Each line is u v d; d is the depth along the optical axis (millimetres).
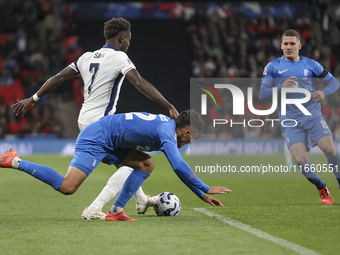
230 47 77750
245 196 26016
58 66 73750
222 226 16484
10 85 71125
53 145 61125
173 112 18484
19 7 78688
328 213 19344
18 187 31141
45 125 66250
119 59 19125
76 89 71062
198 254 12438
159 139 17219
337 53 78500
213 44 78500
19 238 14617
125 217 18109
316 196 25625
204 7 80875
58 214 20109
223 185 31672
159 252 12672
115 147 17781
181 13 80438
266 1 81312
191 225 16734
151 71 79375
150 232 15414
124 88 73188
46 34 77062
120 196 18109
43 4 78625
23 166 16734
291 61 23531
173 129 16953
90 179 35719
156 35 80375
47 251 12922
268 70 23797
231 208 21359
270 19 80312
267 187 30359
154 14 80062
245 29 80125
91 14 79312
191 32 80000
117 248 13172
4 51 75438
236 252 12625
